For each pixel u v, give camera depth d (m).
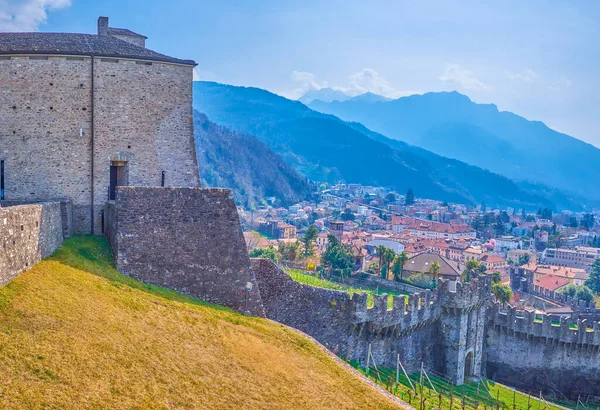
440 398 52.66
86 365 29.86
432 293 70.88
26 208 35.75
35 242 36.94
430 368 71.25
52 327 31.27
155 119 50.47
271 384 36.06
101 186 48.34
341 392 38.69
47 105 46.97
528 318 85.12
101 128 48.25
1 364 27.34
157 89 50.47
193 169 52.62
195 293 44.03
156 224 43.16
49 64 46.91
